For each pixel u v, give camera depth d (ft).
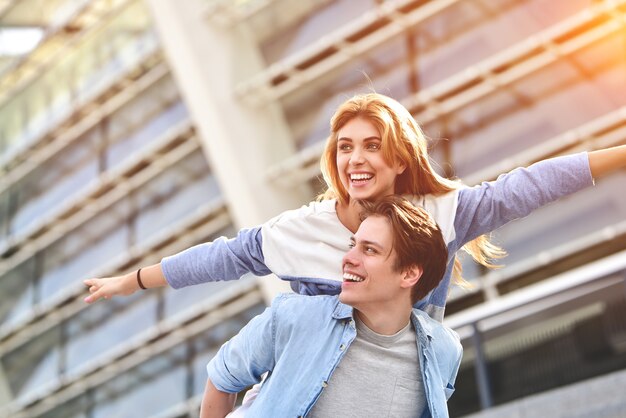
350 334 11.37
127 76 66.80
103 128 69.41
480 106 51.06
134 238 66.69
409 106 52.80
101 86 68.18
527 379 42.47
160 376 66.03
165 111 64.95
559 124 48.55
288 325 11.58
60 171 72.18
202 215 62.23
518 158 49.55
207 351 63.41
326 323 11.46
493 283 50.01
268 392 11.48
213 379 12.30
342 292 11.35
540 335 42.60
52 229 73.05
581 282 37.24
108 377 69.36
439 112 52.26
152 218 65.67
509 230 50.39
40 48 72.59
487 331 43.70
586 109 48.01
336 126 12.22
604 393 32.17
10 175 75.87
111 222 68.95
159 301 66.03
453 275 12.99
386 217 11.35
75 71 71.00
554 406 33.30
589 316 41.22
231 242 12.48
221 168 58.39
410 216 11.37
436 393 11.45
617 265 37.27
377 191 11.94
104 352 68.95
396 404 11.51
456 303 51.11
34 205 74.08
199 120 58.90
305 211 12.25
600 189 47.96
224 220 62.03
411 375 11.54
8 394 75.15
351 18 54.85
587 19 47.50
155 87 66.08
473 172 50.75
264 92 58.18
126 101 67.92
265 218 57.47
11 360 75.87
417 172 12.12
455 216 12.07
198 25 58.95
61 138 72.13
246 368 11.99
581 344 41.57
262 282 58.75
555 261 48.67
